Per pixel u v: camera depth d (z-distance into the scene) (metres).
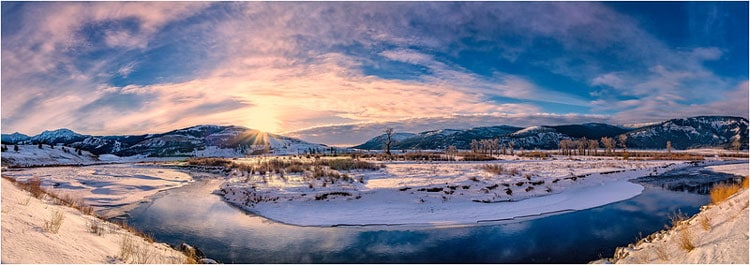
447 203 18.20
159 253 8.45
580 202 19.48
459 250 11.80
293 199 18.55
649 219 15.82
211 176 36.09
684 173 38.16
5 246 5.39
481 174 27.02
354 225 14.88
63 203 12.86
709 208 10.91
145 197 22.22
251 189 21.36
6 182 14.45
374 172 30.05
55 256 5.79
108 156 114.31
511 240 12.83
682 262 6.98
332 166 34.12
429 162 48.62
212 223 15.27
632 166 41.38
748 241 6.22
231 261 10.70
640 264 7.98
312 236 13.39
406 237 13.27
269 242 12.64
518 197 19.95
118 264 6.68
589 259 10.80
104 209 18.28
